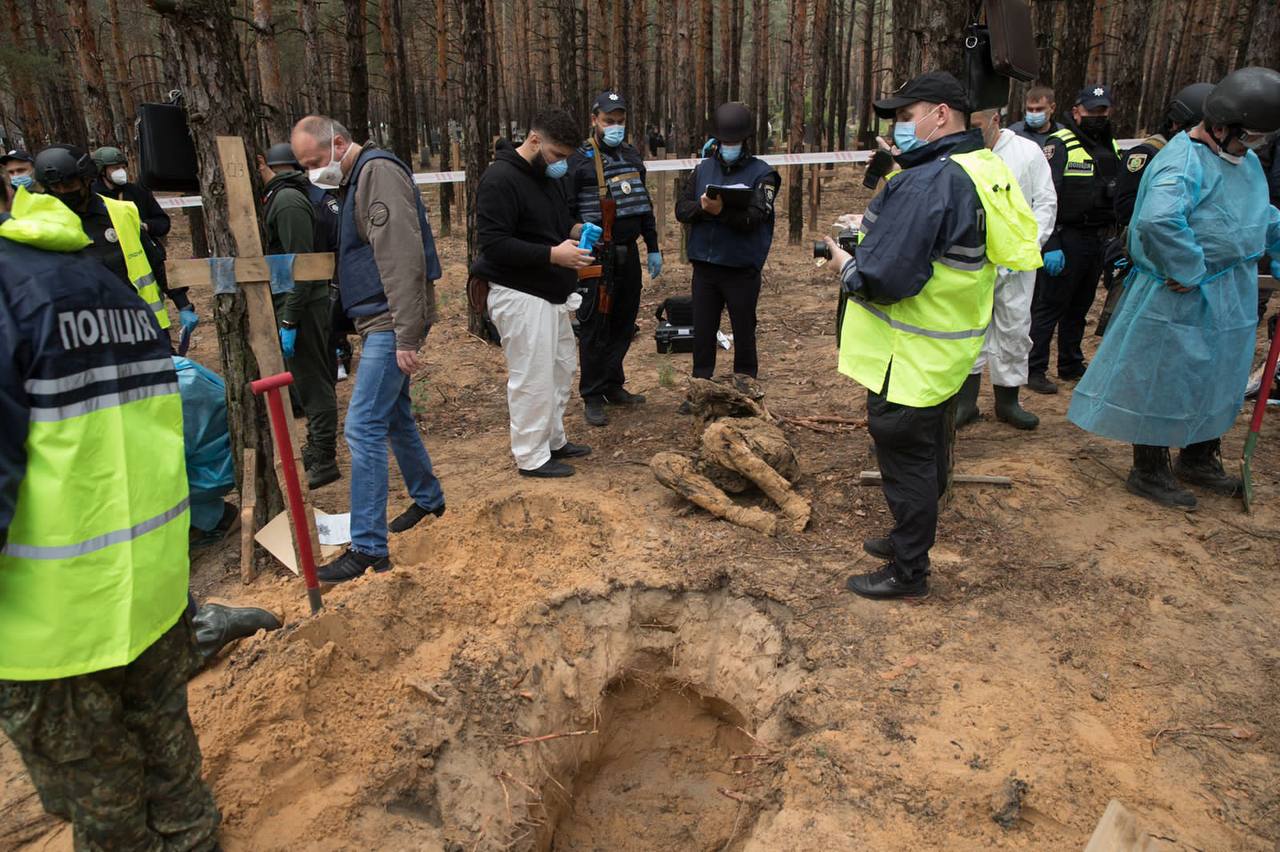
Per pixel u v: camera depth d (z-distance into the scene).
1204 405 4.08
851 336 3.41
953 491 4.40
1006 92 3.98
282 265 3.76
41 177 4.33
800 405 6.10
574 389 6.80
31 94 14.54
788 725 3.19
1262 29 8.95
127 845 2.26
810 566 3.95
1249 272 4.03
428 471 4.38
